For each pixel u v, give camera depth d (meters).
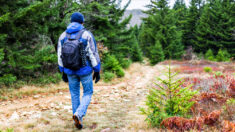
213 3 37.19
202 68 13.75
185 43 39.16
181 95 3.10
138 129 2.80
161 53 26.12
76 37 2.61
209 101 3.79
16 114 3.69
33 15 6.43
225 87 4.69
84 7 9.55
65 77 3.07
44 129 2.83
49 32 7.96
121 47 14.10
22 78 6.95
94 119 3.40
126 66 14.85
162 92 3.04
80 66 2.62
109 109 4.18
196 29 36.66
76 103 2.91
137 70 15.63
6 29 6.12
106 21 11.66
